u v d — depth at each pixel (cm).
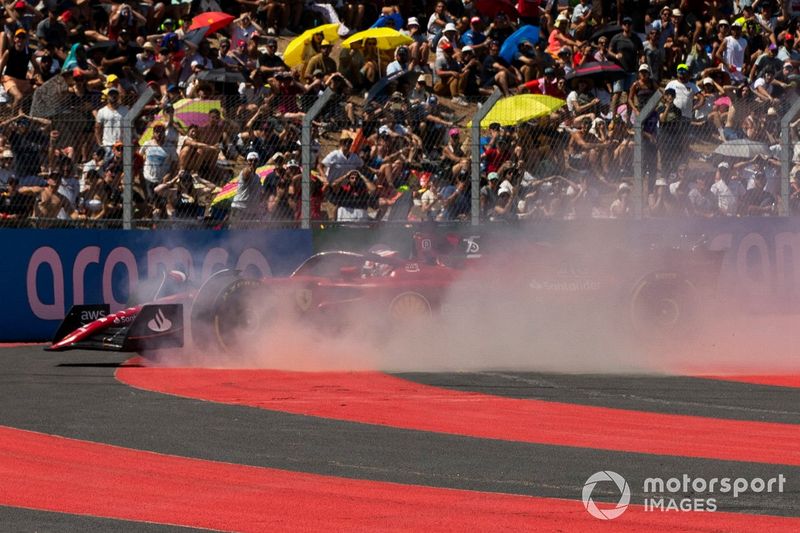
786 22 8038
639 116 5378
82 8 6575
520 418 3000
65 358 4250
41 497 2195
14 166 4994
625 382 3634
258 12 7556
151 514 2075
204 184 5247
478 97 5562
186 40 6388
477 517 2062
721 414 3069
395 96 5609
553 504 2156
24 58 5941
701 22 7719
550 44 7650
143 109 5250
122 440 2708
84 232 4984
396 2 7850
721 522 2036
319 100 5228
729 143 5691
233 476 2369
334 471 2412
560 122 5488
